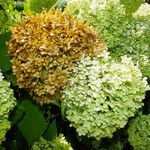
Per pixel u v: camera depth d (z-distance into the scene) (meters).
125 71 0.49
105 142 0.59
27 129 0.51
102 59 0.50
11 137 0.54
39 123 0.51
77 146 0.60
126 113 0.47
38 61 0.46
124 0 0.66
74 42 0.48
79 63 0.49
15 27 0.48
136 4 0.67
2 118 0.45
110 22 0.56
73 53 0.48
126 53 0.58
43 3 0.61
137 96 0.48
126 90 0.48
